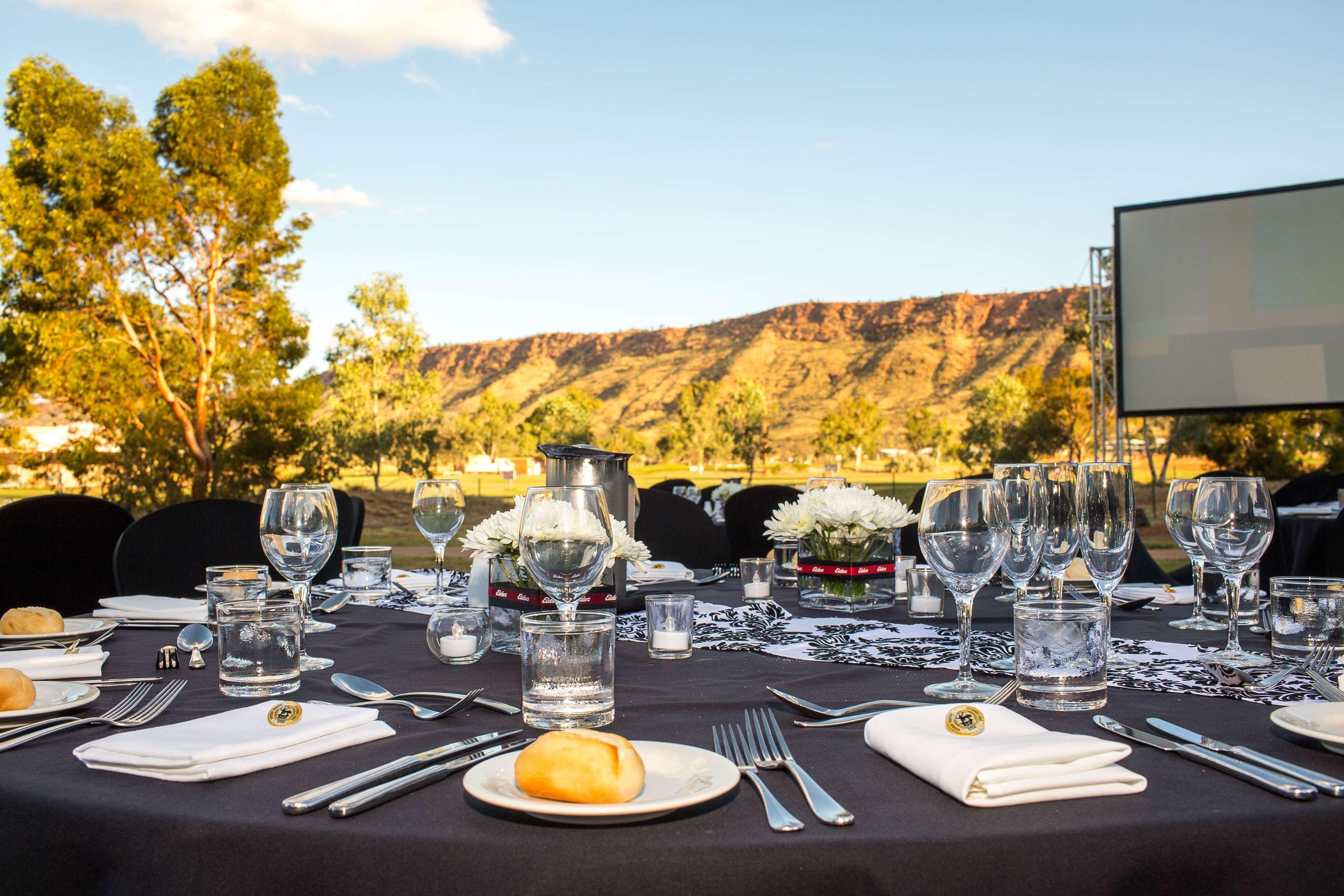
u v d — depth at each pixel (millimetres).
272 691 908
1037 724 710
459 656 1095
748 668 1057
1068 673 829
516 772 567
